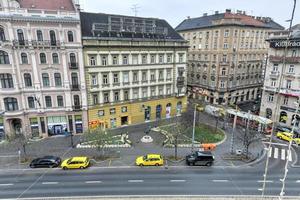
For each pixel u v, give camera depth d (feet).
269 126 162.61
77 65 144.77
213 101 234.58
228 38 212.23
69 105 151.02
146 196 87.35
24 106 143.33
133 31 167.94
